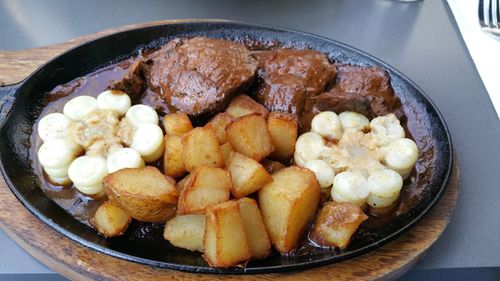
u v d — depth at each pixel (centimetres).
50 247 25
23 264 26
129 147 28
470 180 31
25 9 42
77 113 30
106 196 27
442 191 26
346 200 26
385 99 31
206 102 30
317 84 32
